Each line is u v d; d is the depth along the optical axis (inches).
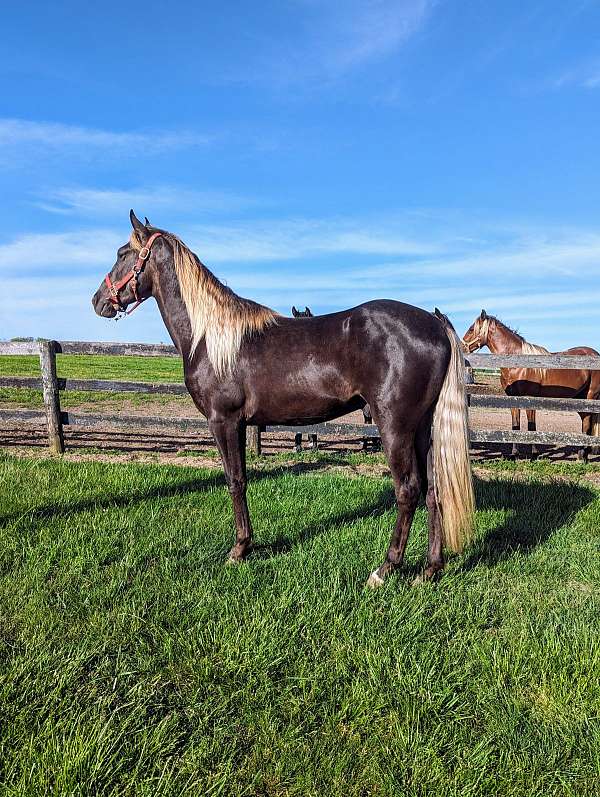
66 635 115.6
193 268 161.9
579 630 119.5
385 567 146.4
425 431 151.4
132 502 203.5
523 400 311.6
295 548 164.9
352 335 143.3
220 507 203.2
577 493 235.0
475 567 156.5
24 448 338.6
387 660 106.7
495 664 107.4
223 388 156.5
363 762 85.8
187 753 85.0
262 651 108.7
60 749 83.4
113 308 182.5
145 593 134.0
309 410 152.9
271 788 81.7
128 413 473.1
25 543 163.3
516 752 87.6
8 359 1201.4
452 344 145.0
